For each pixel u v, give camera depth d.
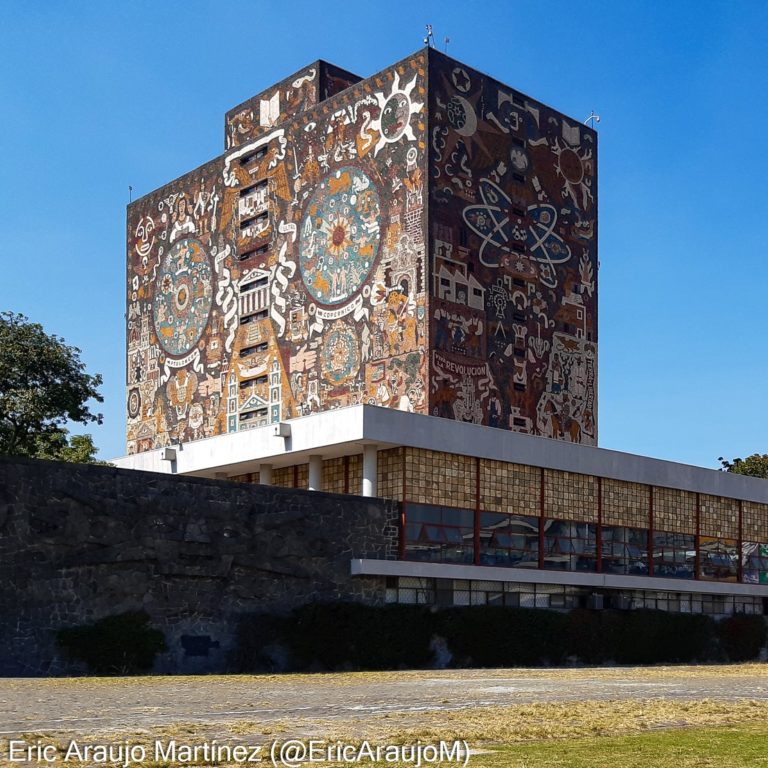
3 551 34.19
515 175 59.03
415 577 44.78
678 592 56.41
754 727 18.23
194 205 68.69
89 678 32.12
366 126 57.62
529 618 46.41
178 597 38.00
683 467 56.91
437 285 53.62
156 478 38.00
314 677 33.41
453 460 46.53
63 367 51.19
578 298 61.53
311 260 59.59
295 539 41.22
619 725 18.22
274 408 60.53
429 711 20.42
